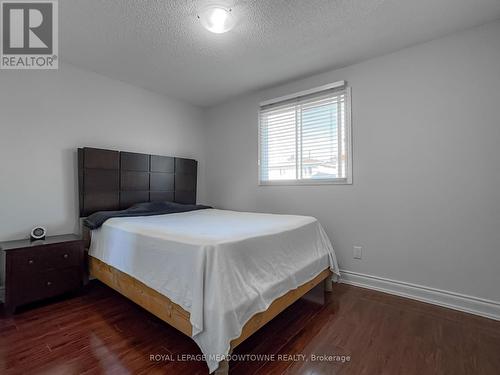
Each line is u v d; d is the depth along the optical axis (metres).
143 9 1.82
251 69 2.77
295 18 1.92
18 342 1.63
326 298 2.29
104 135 2.93
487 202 1.98
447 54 2.14
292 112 3.09
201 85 3.20
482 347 1.58
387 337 1.69
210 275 1.35
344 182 2.68
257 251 1.63
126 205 3.05
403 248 2.35
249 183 3.52
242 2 1.74
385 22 1.97
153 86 3.24
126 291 1.98
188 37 2.17
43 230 2.37
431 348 1.57
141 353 1.53
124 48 2.35
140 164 3.20
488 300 1.96
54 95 2.56
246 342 1.64
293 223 2.18
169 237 1.65
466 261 2.06
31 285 2.08
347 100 2.66
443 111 2.16
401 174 2.36
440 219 2.17
